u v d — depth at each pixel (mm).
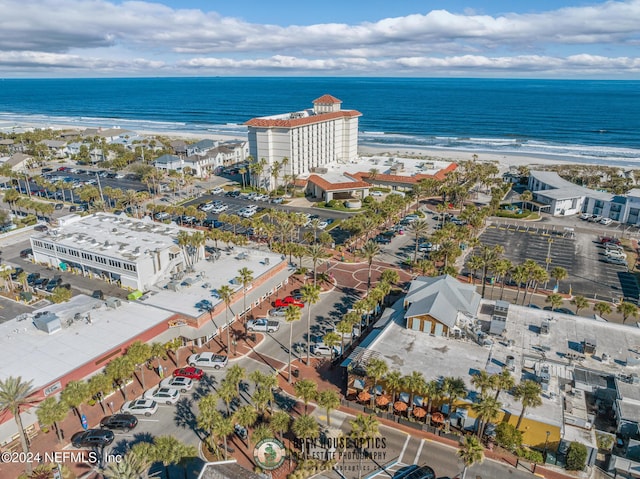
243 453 63094
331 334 76688
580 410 67000
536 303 106000
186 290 98125
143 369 81375
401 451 64375
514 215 166875
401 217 165250
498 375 63469
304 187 194875
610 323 86875
